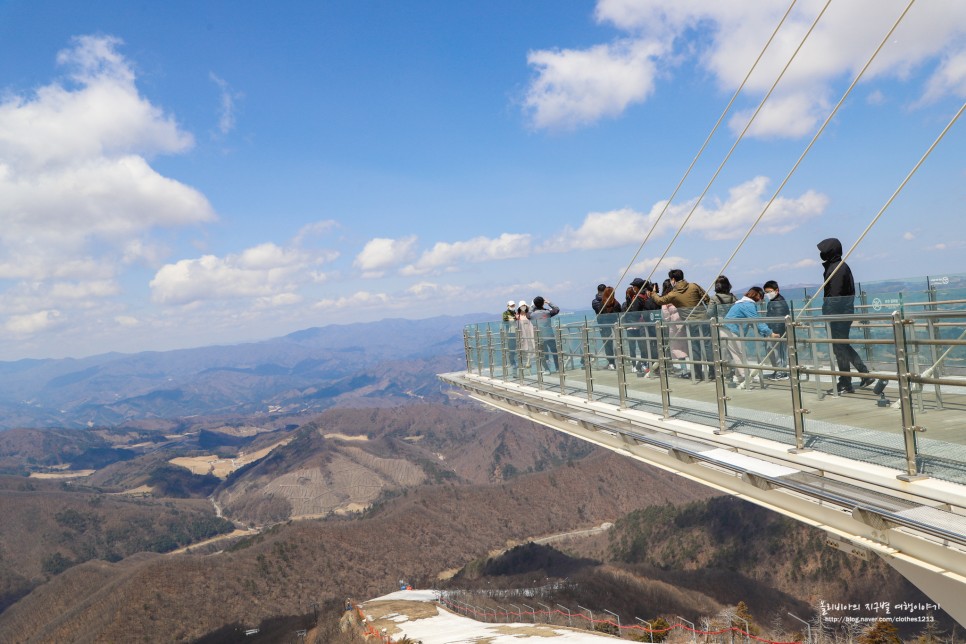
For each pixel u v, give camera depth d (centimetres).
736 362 1044
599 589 10875
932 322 681
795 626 8550
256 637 12650
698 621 9088
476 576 15612
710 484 1095
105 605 14025
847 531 807
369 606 11569
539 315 2214
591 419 1466
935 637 7175
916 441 716
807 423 895
